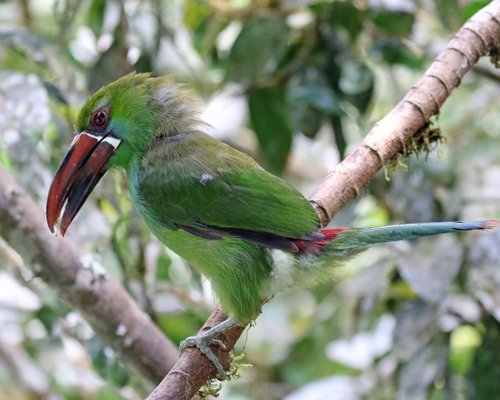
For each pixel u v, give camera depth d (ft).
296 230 27.94
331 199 28.81
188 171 29.09
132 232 36.55
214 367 27.20
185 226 28.91
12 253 36.47
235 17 40.96
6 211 31.96
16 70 41.63
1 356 40.93
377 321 41.52
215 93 41.55
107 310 32.86
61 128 36.55
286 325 47.39
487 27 30.30
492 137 44.16
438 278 34.30
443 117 46.52
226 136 42.57
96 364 35.63
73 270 32.58
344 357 42.50
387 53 40.40
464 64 30.01
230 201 28.55
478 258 35.83
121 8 38.11
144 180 29.71
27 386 41.24
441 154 31.04
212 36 41.22
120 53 38.29
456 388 38.34
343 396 39.29
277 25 38.65
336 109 37.47
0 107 33.63
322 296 44.21
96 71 38.22
